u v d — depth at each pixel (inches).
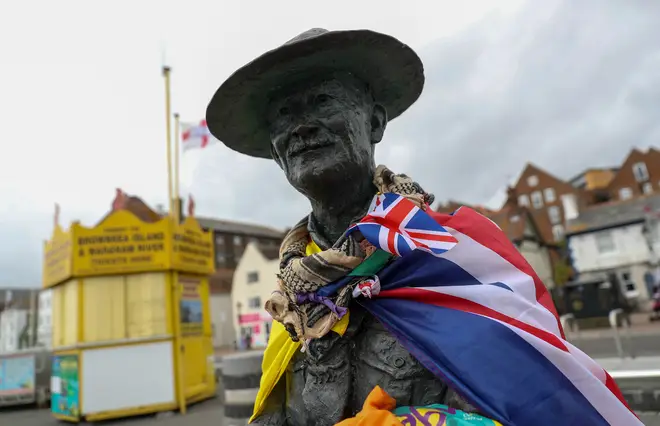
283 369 59.4
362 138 58.1
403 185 56.4
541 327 49.9
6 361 449.4
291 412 59.2
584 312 770.8
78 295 326.0
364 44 55.7
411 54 60.8
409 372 50.4
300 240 64.9
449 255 52.6
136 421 308.8
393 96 69.8
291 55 54.8
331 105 56.6
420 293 51.2
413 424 45.4
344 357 53.7
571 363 47.4
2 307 1395.2
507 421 44.1
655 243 1208.8
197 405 352.5
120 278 334.6
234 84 59.5
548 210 2123.5
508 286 51.7
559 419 45.0
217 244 2362.2
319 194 57.1
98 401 315.3
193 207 395.2
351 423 45.1
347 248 52.8
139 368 324.8
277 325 64.8
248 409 207.5
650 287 1199.6
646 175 1950.1
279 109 59.6
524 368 46.1
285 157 59.9
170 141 485.7
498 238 56.1
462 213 56.9
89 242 327.3
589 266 1291.8
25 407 454.0
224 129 70.0
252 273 1625.2
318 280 52.9
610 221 1283.2
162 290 338.6
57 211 385.7
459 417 45.3
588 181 2407.7
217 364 600.4
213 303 1779.0
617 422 46.7
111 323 327.6
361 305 53.7
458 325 48.7
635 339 517.0
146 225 339.0
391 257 54.1
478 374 46.0
